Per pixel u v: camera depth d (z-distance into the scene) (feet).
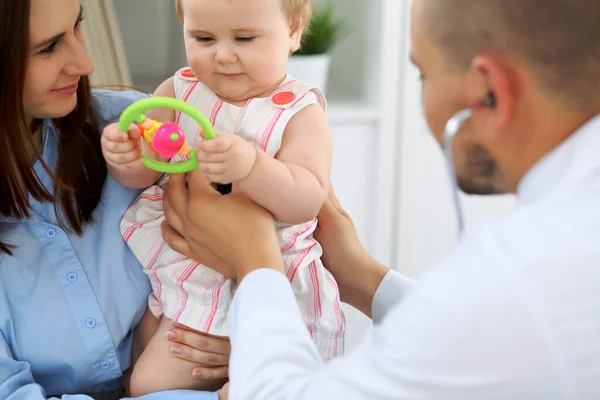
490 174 2.44
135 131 3.01
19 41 2.92
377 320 3.93
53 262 3.44
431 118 2.48
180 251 3.34
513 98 2.25
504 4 2.16
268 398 2.37
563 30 2.11
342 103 6.87
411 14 2.48
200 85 3.55
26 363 3.35
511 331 1.99
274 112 3.34
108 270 3.53
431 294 2.13
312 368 2.49
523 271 2.02
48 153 3.47
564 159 2.22
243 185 3.06
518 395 2.01
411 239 7.08
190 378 3.44
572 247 2.02
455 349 2.04
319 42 6.46
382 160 6.78
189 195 3.27
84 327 3.46
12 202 3.28
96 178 3.49
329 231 3.87
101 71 5.39
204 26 3.22
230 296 3.37
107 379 3.56
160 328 3.54
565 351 1.96
